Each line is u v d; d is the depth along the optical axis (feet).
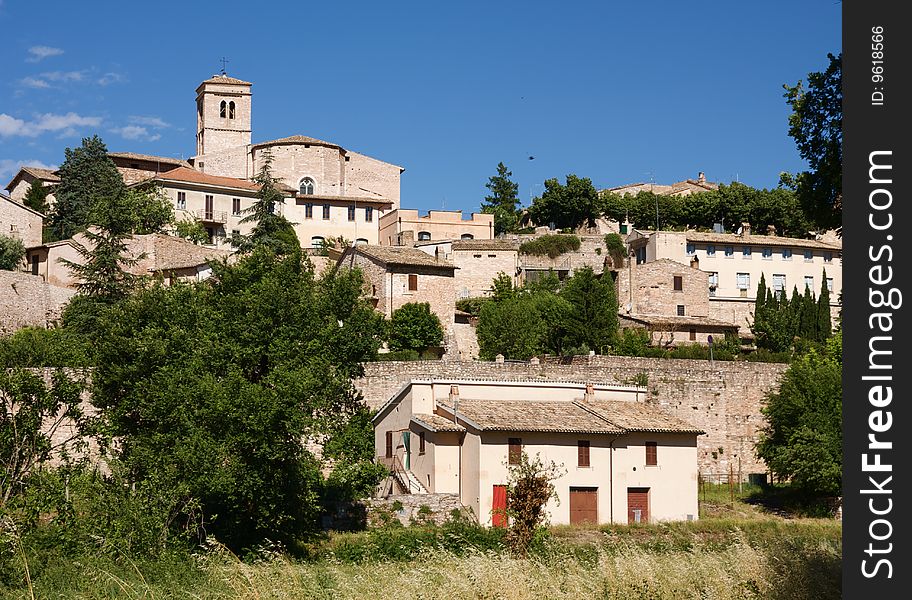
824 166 101.81
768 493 207.72
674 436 184.14
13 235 300.20
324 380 159.63
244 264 175.11
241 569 103.76
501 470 171.01
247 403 136.98
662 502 181.68
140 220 315.17
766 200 416.05
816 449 191.42
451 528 148.36
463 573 99.71
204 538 132.16
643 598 100.17
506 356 257.55
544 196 428.97
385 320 256.11
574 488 175.83
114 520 117.70
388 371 214.90
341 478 170.91
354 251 282.36
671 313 309.22
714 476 221.05
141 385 143.02
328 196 369.09
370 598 98.53
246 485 134.00
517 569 101.04
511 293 305.94
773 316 295.48
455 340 267.18
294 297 162.91
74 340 192.95
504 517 150.92
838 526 174.50
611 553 123.54
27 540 110.22
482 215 371.35
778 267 345.31
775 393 223.10
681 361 230.68
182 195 345.92
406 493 176.45
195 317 160.04
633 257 345.92
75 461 134.72
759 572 100.42
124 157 389.39
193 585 104.47
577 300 264.93
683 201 424.05
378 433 197.57
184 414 136.67
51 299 252.83
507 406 184.55
